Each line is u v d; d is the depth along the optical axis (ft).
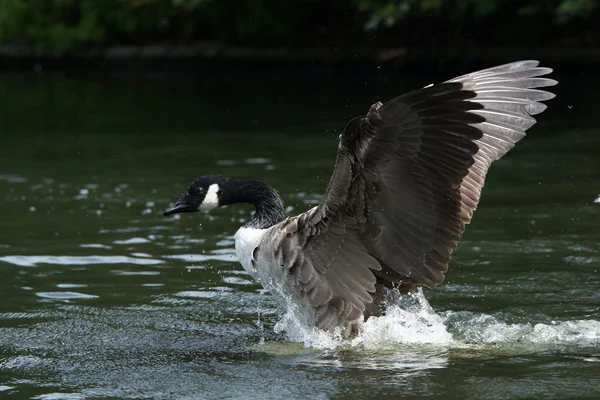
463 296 34.86
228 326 32.40
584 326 31.35
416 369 27.27
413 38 98.48
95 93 96.53
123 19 113.39
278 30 105.50
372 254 29.30
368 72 96.73
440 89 23.80
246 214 49.24
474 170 30.73
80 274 38.58
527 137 69.10
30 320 32.99
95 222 47.19
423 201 27.30
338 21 105.70
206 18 112.47
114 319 33.12
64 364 28.58
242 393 25.70
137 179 57.57
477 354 28.58
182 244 43.14
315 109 81.10
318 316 30.22
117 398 25.57
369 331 30.12
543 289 35.42
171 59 108.88
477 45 96.63
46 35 115.75
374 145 25.99
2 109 88.38
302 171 58.34
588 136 68.18
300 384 26.23
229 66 106.11
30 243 43.14
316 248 29.81
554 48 92.58
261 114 80.84
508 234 43.34
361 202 28.12
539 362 27.73
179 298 35.60
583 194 50.93
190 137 72.23
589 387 25.41
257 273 31.14
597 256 39.50
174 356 29.25
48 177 58.75
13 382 26.96
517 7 94.38
